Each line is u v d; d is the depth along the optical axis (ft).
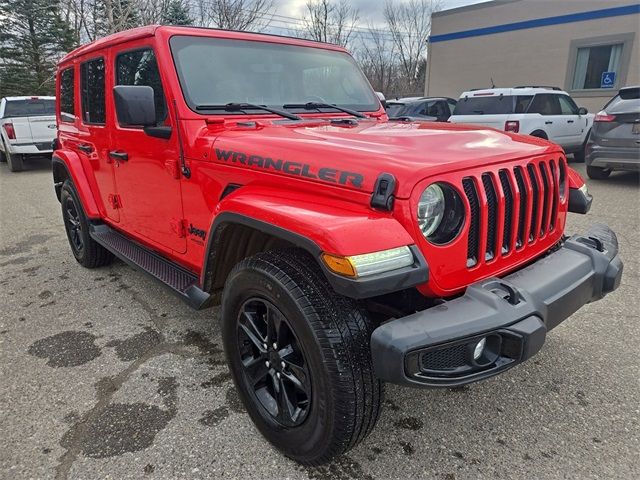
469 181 6.36
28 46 89.71
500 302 5.93
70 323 11.63
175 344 10.54
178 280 9.60
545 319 6.26
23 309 12.48
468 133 7.72
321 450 6.36
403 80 112.47
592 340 10.27
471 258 6.50
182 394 8.71
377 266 5.40
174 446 7.39
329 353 5.82
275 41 10.65
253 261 6.74
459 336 5.51
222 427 7.83
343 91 11.48
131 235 11.88
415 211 5.74
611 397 8.40
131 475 6.82
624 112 24.99
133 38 9.92
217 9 49.73
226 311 7.46
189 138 8.65
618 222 19.11
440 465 6.99
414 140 7.04
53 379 9.23
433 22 63.52
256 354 7.41
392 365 5.46
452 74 63.10
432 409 8.23
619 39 48.67
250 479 6.77
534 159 7.29
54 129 39.42
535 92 32.48
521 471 6.85
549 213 7.71
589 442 7.37
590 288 7.38
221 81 9.45
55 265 15.94
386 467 6.97
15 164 39.58
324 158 6.57
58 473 6.86
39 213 24.23
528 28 54.85
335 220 5.80
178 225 9.52
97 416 8.12
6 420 8.04
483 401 8.41
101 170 12.57
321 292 6.06
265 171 7.22
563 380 8.91
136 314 12.07
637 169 25.57
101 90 11.72
